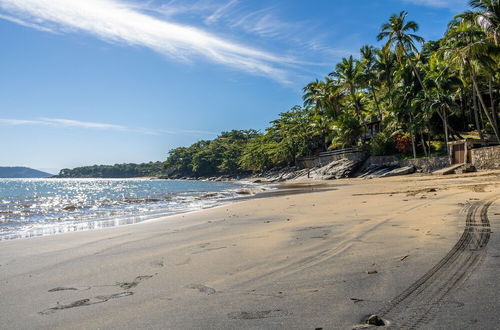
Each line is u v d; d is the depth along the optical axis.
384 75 47.00
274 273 4.04
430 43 51.25
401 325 2.44
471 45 28.39
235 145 116.50
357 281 3.47
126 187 60.59
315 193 21.44
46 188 68.81
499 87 40.28
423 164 37.31
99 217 13.72
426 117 37.06
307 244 5.57
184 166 145.12
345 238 5.77
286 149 73.06
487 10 29.33
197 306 3.15
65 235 8.59
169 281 4.06
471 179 21.58
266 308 2.97
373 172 42.75
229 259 4.96
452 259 3.92
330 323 2.57
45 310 3.34
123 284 4.08
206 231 8.05
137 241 7.18
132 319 2.95
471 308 2.61
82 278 4.46
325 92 58.44
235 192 29.72
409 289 3.12
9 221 12.91
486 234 4.99
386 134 47.03
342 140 52.81
